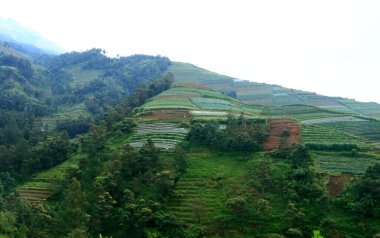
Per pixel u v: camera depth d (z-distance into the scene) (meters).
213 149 87.50
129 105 138.12
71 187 62.75
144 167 76.50
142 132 100.69
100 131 100.75
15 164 98.62
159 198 68.88
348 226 60.16
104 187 68.62
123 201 67.50
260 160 78.38
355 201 63.38
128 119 108.50
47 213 62.06
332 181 70.56
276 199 67.31
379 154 80.88
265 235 60.16
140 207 64.25
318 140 87.69
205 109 125.25
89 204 63.84
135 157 77.88
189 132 94.25
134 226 62.06
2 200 70.94
